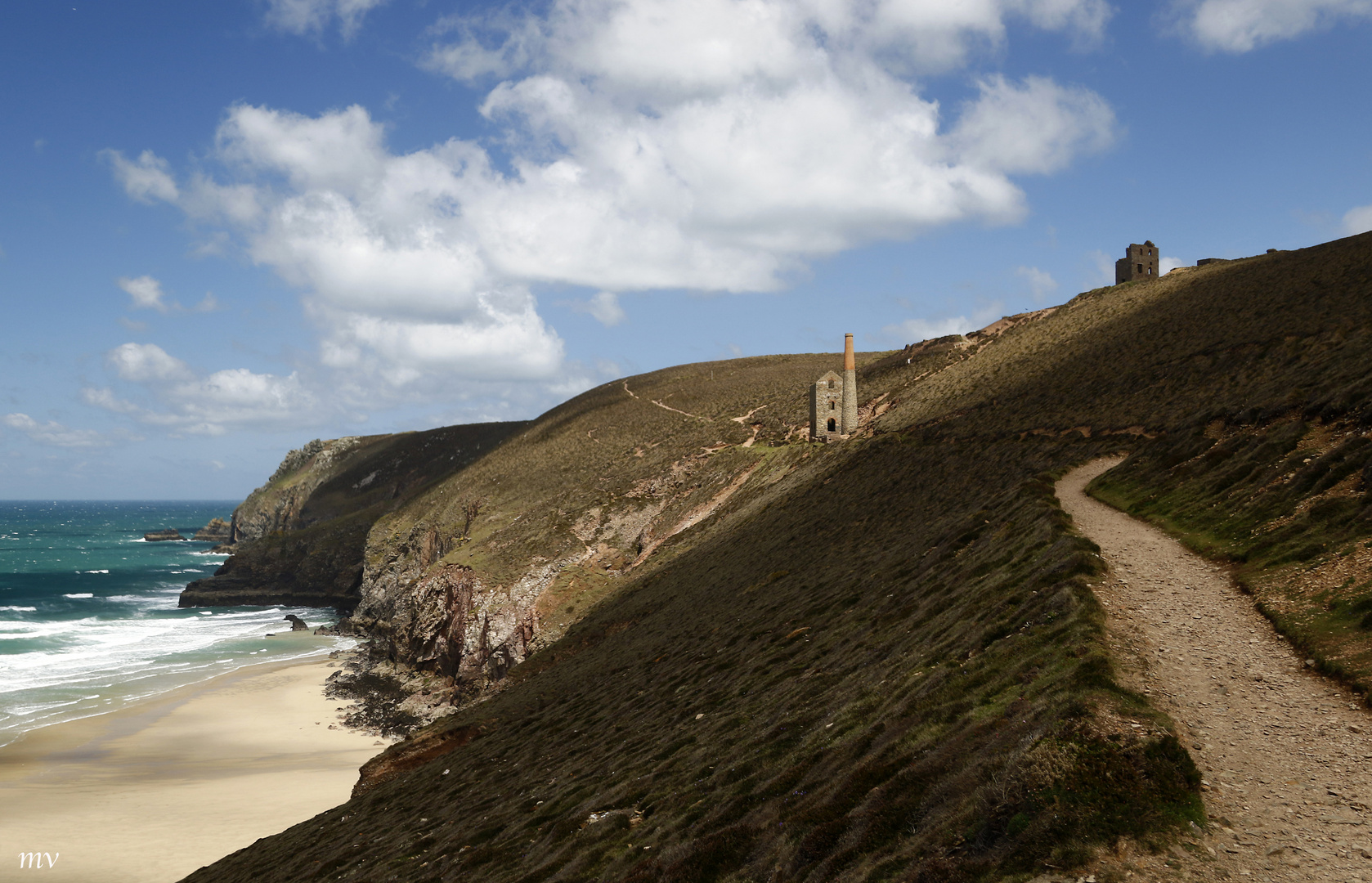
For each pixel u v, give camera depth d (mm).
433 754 40531
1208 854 7398
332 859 26141
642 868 12859
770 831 11734
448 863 19953
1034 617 15086
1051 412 51562
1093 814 7953
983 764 9609
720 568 52344
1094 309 79188
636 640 45062
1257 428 28938
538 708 40500
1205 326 54562
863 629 23266
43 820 40188
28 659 80750
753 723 19578
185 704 66250
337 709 67188
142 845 37438
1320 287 50969
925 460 53656
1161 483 29078
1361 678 11266
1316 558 16719
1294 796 8430
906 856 8680
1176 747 8875
